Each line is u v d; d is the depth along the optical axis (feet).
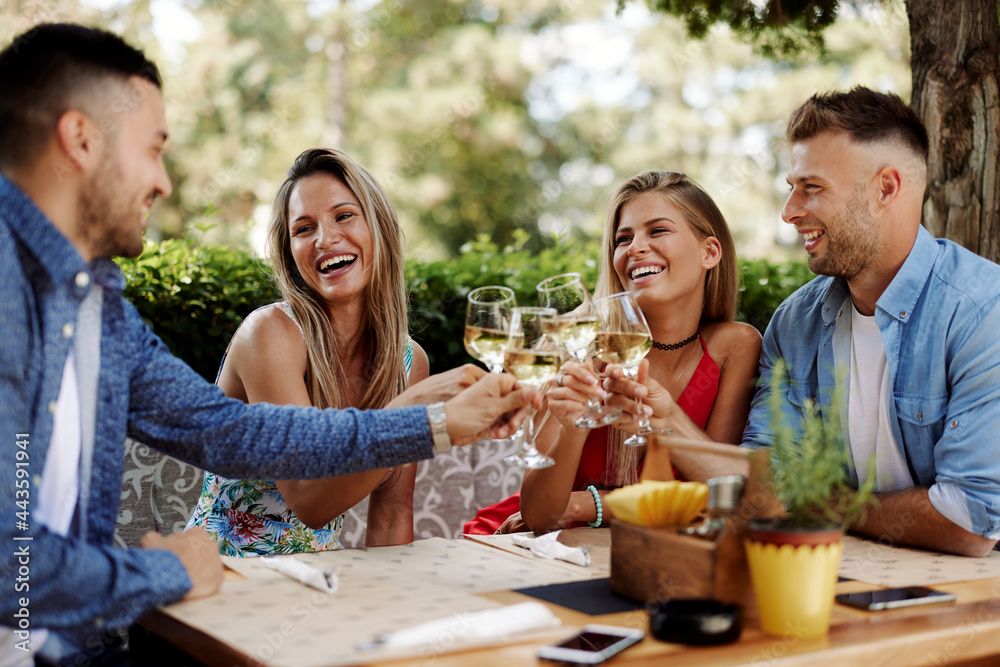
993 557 5.41
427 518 9.41
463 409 4.92
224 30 45.62
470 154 48.42
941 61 8.56
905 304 6.34
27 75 4.08
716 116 46.60
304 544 6.68
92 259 4.40
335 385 6.77
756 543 3.72
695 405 7.37
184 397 4.84
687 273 7.22
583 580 4.62
